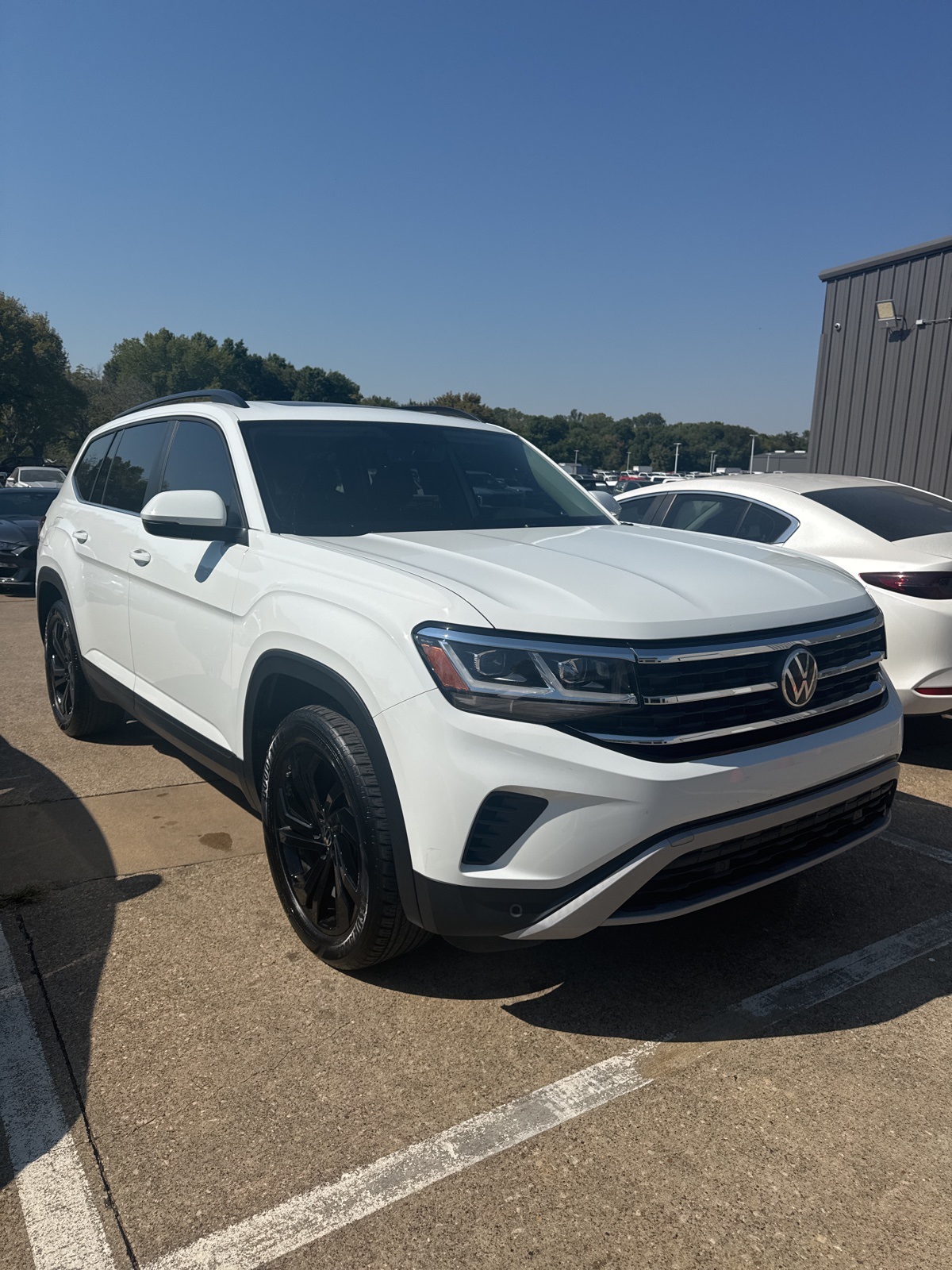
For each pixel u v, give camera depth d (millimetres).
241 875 3418
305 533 3082
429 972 2783
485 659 2221
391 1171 1973
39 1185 1930
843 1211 1874
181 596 3430
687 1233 1818
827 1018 2559
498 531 3264
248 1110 2160
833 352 12281
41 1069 2305
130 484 4289
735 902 3264
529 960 2867
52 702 5270
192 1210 1866
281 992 2658
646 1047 2420
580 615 2268
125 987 2670
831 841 2695
